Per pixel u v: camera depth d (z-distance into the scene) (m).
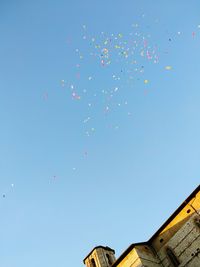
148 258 26.41
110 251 36.28
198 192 27.09
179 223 27.23
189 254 25.09
